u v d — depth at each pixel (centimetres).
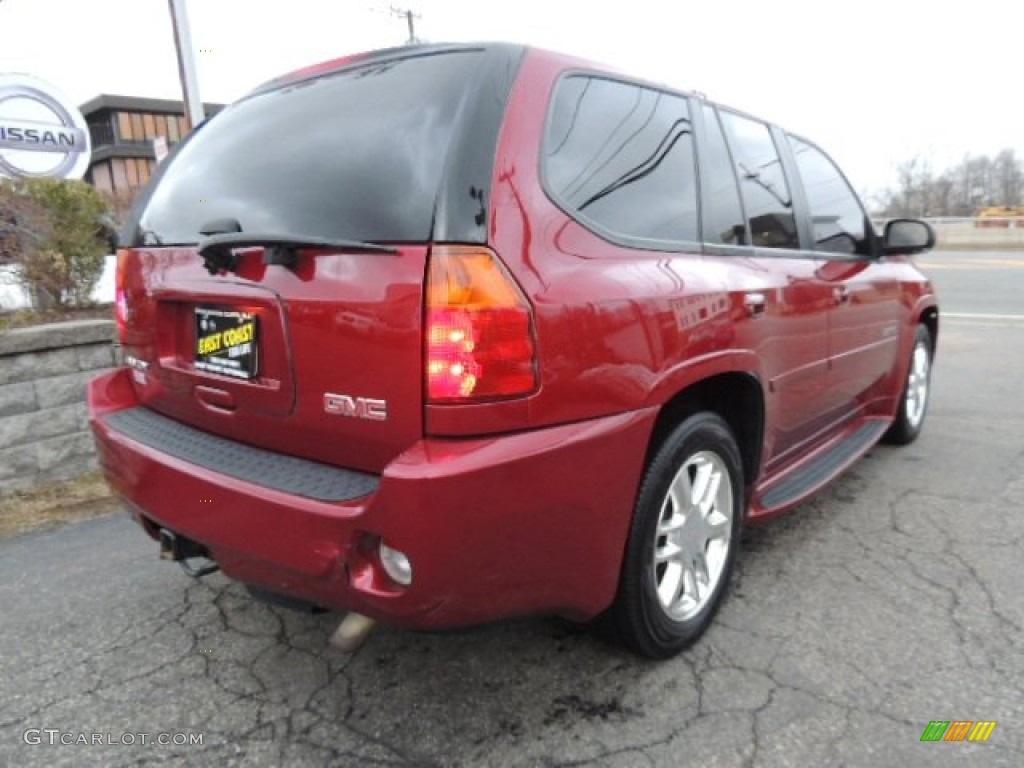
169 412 256
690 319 235
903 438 478
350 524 182
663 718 223
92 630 279
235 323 219
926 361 502
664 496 234
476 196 186
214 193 235
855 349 375
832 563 320
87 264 520
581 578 208
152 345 254
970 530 351
